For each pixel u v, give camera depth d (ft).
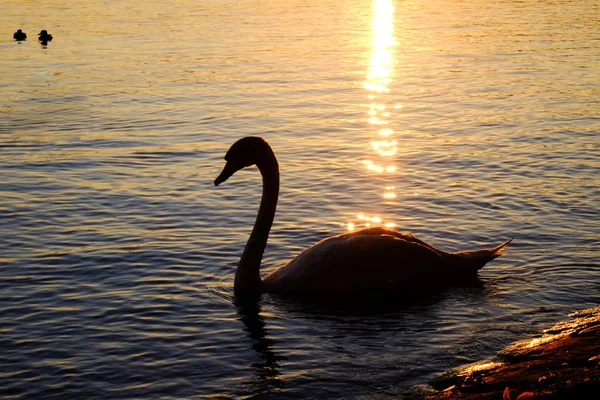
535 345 26.66
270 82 82.99
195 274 34.55
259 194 46.32
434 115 67.72
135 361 26.73
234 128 63.57
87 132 61.98
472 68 90.38
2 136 60.59
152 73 87.40
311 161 53.83
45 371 26.05
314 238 39.27
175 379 25.50
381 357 26.73
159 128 63.41
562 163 51.80
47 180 48.91
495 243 37.96
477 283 33.22
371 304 31.42
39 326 29.40
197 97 75.46
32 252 36.91
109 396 24.48
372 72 89.10
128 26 124.67
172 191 46.78
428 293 32.35
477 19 135.74
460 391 23.65
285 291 32.65
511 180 48.37
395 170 51.21
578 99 72.38
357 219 41.91
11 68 91.25
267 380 25.32
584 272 33.91
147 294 32.37
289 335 28.68
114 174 50.42
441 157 54.13
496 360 26.11
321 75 87.15
